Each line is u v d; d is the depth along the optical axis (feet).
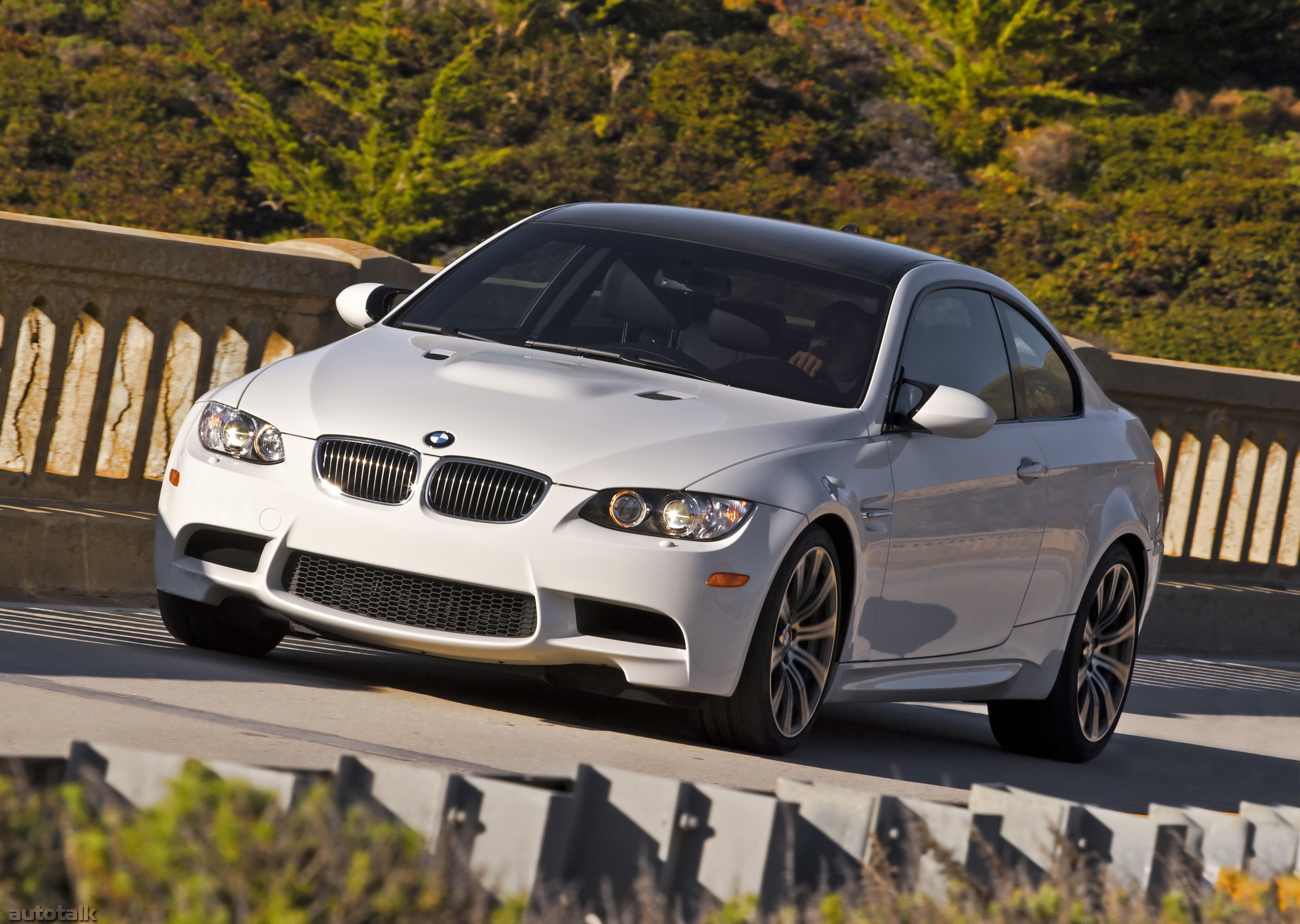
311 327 107.34
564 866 35.45
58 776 35.01
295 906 28.73
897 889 35.94
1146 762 85.71
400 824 34.91
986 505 75.10
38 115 495.82
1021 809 39.86
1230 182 531.91
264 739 53.52
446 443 63.26
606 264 77.46
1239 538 153.28
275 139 497.46
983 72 636.07
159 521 69.36
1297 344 437.99
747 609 62.39
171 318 100.99
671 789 36.11
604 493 61.98
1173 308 467.52
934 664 74.64
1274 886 38.17
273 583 65.05
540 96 576.61
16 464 97.45
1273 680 130.82
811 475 65.16
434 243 507.30
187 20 583.17
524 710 69.77
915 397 73.10
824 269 77.20
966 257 508.53
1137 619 88.28
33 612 78.38
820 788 38.37
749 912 33.19
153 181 485.56
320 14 597.11
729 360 72.13
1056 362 86.58
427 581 63.26
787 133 568.00
